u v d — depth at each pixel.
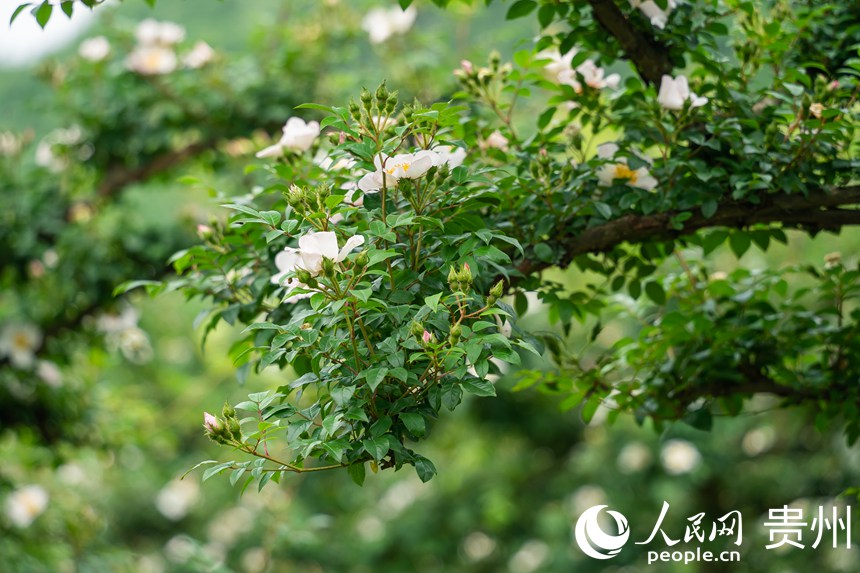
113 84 6.29
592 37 3.70
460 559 10.58
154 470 10.61
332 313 2.70
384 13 6.24
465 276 2.64
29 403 6.17
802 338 4.01
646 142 3.65
